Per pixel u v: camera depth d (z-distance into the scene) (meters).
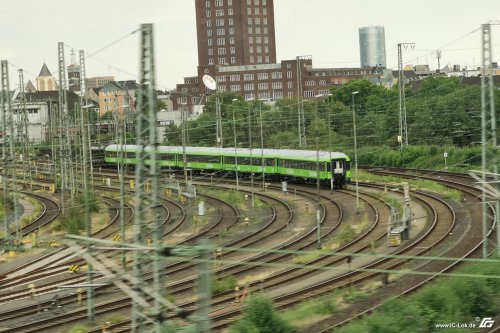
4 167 199.38
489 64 123.44
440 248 148.00
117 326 105.81
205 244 67.75
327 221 194.25
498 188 129.88
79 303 124.56
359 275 128.62
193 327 70.00
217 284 125.31
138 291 81.06
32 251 180.38
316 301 109.75
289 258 151.38
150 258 81.19
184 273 140.75
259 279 132.00
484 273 112.25
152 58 81.44
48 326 109.31
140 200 83.56
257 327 94.12
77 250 73.62
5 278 152.00
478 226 166.88
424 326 92.25
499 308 100.19
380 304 101.31
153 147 81.69
